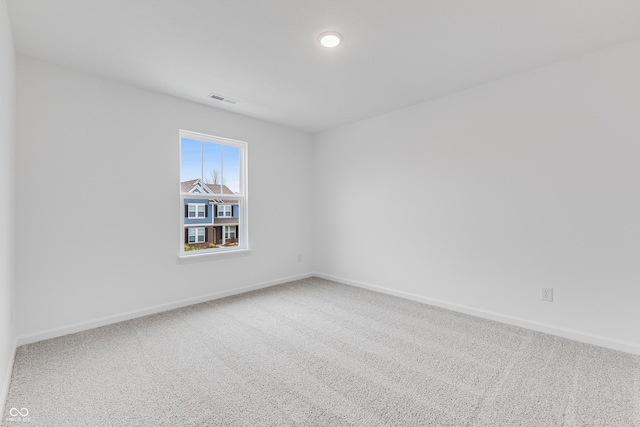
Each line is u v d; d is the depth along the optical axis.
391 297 3.64
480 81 2.85
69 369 1.99
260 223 4.07
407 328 2.69
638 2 1.75
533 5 1.78
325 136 4.57
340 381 1.88
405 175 3.58
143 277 2.99
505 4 1.78
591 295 2.36
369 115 3.85
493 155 2.86
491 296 2.90
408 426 1.49
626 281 2.21
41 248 2.42
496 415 1.56
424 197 3.40
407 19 1.92
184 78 2.77
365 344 2.38
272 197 4.21
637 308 2.18
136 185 2.94
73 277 2.58
